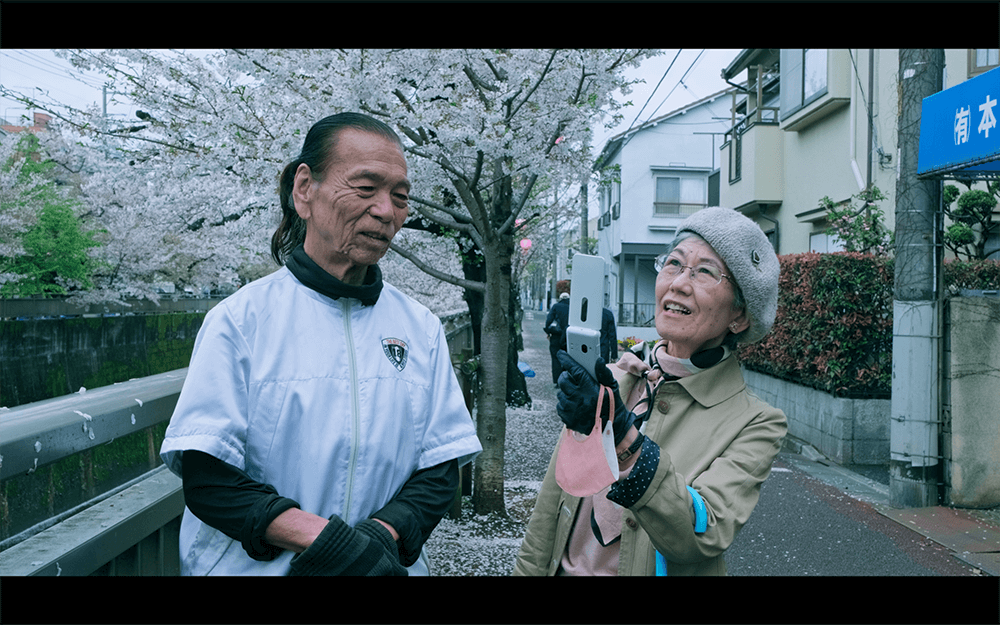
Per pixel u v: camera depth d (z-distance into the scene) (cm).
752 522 500
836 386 708
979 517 512
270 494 109
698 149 2606
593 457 116
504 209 571
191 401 110
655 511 121
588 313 119
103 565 141
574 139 553
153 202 1296
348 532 106
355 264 127
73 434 141
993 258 841
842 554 436
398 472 124
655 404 154
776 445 146
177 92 569
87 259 1672
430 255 900
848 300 701
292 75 472
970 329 534
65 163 1619
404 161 128
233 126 524
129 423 166
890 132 978
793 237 1376
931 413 536
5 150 1384
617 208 2697
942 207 541
